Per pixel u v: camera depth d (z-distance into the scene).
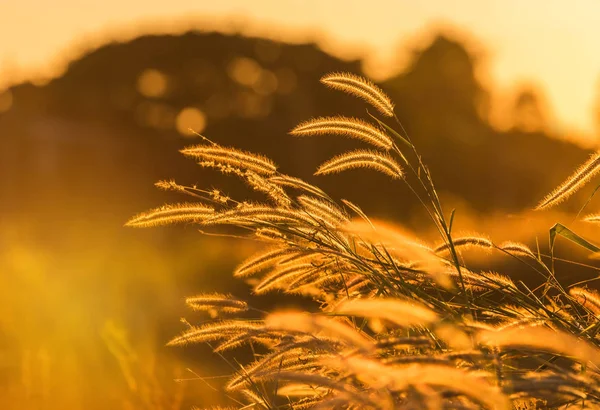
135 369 7.19
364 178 33.41
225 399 6.16
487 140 44.53
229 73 51.75
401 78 49.38
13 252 21.08
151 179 47.66
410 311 3.00
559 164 37.91
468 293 3.95
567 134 18.91
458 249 4.09
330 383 2.89
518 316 3.82
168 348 7.91
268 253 4.34
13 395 6.90
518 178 41.84
